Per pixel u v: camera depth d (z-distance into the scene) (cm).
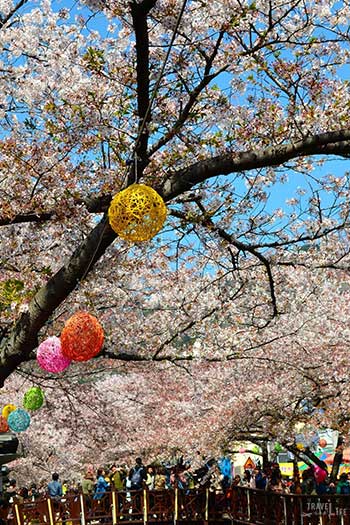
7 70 905
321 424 2069
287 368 1859
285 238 1282
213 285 1388
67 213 962
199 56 929
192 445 2255
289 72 932
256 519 1686
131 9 639
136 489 1902
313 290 1462
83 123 893
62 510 1791
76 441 2519
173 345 1462
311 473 1973
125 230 612
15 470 2781
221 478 2330
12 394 2366
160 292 1461
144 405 2445
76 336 703
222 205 1057
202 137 959
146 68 678
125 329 1448
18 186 967
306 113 932
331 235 1302
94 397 2145
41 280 1030
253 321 1427
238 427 2184
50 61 914
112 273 1217
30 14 908
